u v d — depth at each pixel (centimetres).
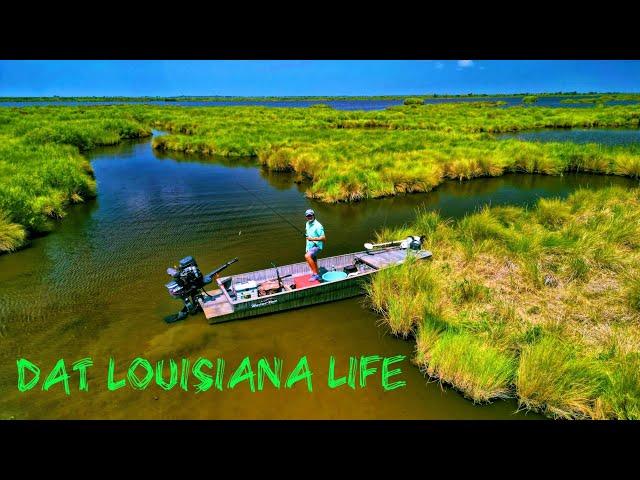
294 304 829
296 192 1886
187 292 787
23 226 1223
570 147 2400
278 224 1405
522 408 591
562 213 1311
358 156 2338
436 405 594
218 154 2914
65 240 1246
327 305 858
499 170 2164
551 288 877
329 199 1691
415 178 1861
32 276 1001
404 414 577
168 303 867
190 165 2562
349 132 3575
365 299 884
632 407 548
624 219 1200
